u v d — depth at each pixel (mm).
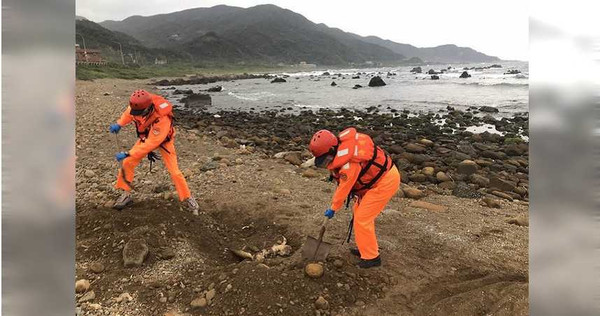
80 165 7352
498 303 3402
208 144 10461
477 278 4125
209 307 3477
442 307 3477
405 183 8406
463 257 4488
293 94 35344
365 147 3811
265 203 5914
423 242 4832
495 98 28422
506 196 7324
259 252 4672
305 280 3762
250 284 3631
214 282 3754
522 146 12305
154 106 4688
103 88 29594
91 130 10797
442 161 10320
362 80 60031
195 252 4488
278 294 3559
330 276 3877
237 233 5238
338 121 18156
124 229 4699
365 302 3643
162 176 6934
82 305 3449
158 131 4746
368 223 3988
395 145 11867
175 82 51406
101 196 5676
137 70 64875
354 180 3725
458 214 5957
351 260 4281
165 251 4285
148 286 3752
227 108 24484
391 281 3949
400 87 41406
